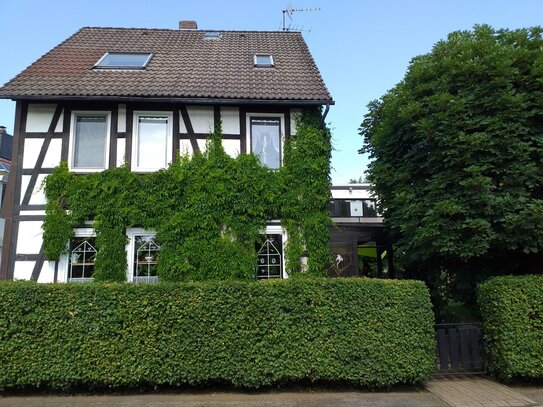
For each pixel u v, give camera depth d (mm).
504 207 8055
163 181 9859
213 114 10500
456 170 8742
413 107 9281
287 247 9977
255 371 6555
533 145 8516
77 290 6578
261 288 6773
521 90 8711
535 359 6887
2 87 10070
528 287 7121
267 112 10633
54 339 6438
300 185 10164
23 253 9594
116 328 6500
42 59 11891
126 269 9633
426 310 7082
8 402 6234
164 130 10523
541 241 7820
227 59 12695
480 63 8797
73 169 9984
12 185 9852
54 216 9570
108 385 6578
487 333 7465
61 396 6492
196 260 9555
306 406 6156
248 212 9906
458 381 7414
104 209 9602
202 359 6520
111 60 12172
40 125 10133
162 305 6609
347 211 17250
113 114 10289
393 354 6809
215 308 6648
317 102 10281
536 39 9234
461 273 9156
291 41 14500
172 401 6301
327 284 6902
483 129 8719
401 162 10242
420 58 10352
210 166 10055
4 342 6387
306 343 6695
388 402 6371
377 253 14820
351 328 6805
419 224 9086
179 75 11320
